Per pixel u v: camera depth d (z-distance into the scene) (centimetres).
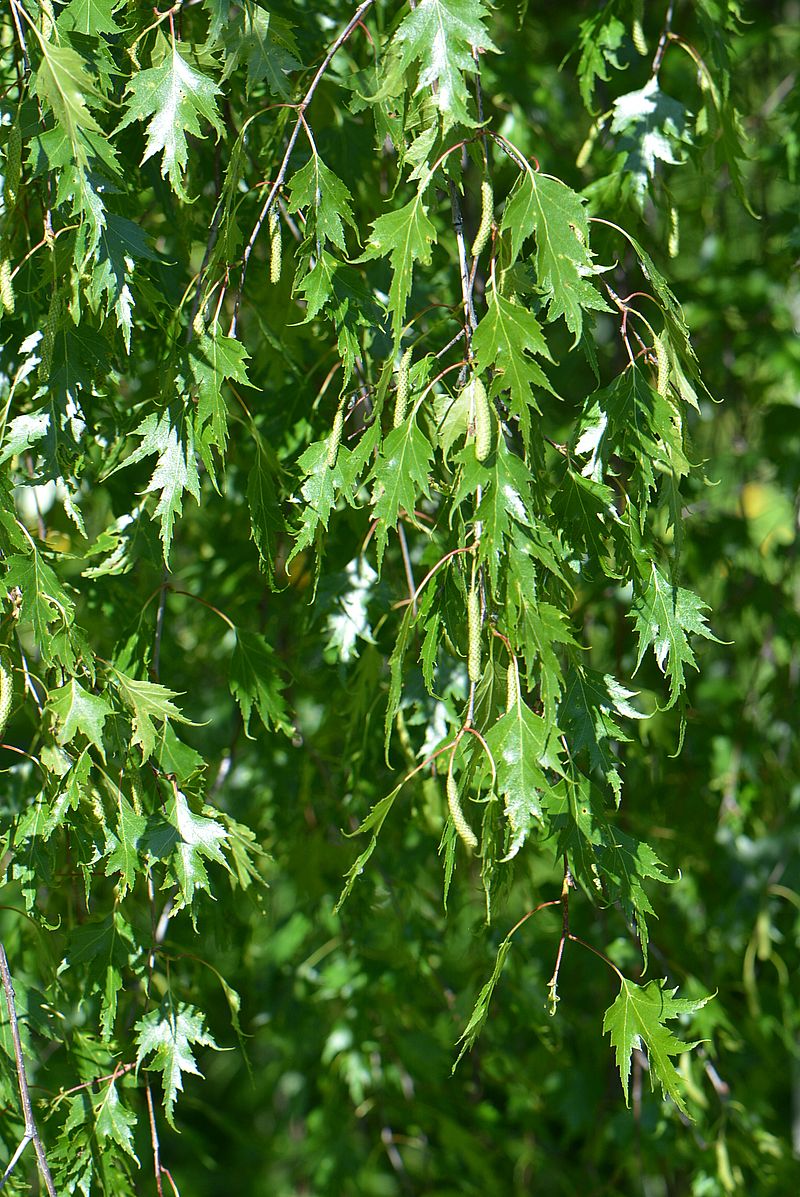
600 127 153
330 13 158
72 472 141
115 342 142
